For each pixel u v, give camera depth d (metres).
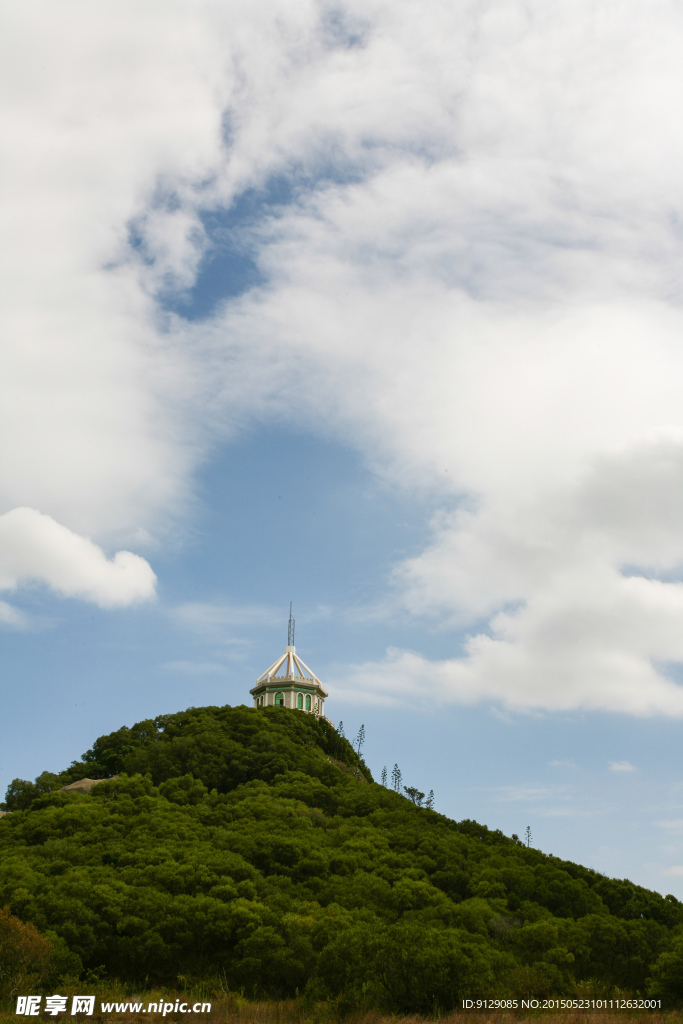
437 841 80.69
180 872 61.72
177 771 96.25
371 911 60.25
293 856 71.31
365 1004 41.66
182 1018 41.16
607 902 71.50
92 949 50.59
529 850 83.12
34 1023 37.94
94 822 75.12
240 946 52.69
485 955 44.50
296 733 112.50
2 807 90.88
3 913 43.47
